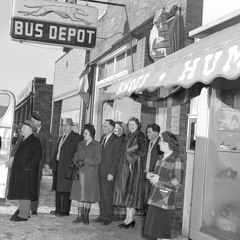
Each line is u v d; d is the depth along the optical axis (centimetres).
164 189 503
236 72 365
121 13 1128
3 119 838
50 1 982
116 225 719
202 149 638
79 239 619
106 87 1232
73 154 769
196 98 688
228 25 620
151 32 780
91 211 853
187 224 682
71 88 1612
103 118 1239
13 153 838
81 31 1000
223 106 631
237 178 590
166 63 526
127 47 1027
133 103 932
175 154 510
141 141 680
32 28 970
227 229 587
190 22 730
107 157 722
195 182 648
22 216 715
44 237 619
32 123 712
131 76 630
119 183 692
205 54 433
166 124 802
